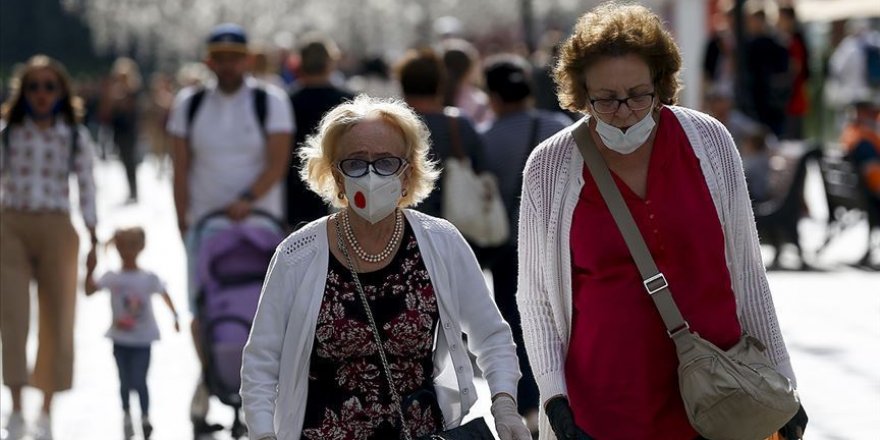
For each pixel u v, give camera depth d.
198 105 17.34
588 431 9.25
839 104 45.16
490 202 16.06
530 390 15.84
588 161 9.21
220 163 17.23
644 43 8.91
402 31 81.00
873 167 28.53
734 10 35.72
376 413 8.78
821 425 16.41
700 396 8.74
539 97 22.45
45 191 17.27
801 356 20.34
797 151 29.75
